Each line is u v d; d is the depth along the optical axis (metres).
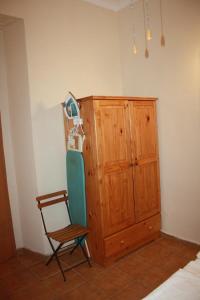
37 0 2.66
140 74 3.25
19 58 2.69
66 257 2.86
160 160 3.16
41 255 2.86
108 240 2.59
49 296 2.21
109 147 2.59
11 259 2.91
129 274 2.46
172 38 2.85
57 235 2.50
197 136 2.75
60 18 2.86
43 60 2.74
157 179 3.13
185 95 2.80
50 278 2.48
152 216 3.09
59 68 2.87
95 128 2.47
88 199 2.68
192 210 2.90
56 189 2.91
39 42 2.70
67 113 2.77
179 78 2.84
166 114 3.02
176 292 1.25
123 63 3.47
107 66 3.36
